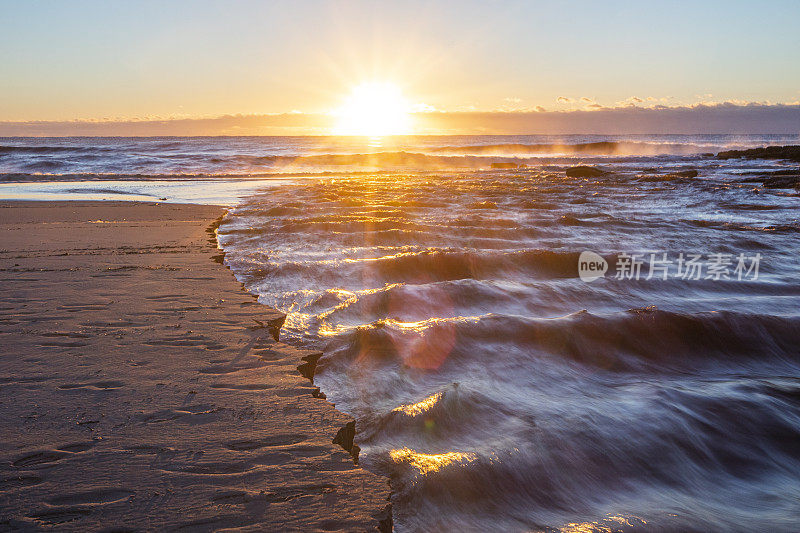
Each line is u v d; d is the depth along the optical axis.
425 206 15.26
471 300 6.22
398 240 10.03
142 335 4.57
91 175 30.88
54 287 6.16
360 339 4.68
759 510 3.01
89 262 7.63
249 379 3.75
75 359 4.00
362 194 18.67
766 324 5.37
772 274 8.01
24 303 5.47
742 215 14.47
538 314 6.02
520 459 3.09
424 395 3.88
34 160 40.66
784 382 4.51
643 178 25.30
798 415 3.99
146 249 8.80
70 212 14.31
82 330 4.66
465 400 3.71
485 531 2.58
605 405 3.88
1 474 2.50
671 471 3.28
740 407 3.98
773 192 19.58
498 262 7.77
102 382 3.61
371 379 4.10
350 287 6.97
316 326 5.32
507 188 21.20
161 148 67.50
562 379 4.33
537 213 13.80
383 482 2.59
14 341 4.35
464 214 13.48
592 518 2.76
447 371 4.30
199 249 8.84
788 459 3.55
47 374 3.71
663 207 15.98
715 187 21.23
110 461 2.65
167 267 7.34
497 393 3.93
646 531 2.68
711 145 88.19
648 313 5.34
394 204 15.54
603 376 4.51
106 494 2.38
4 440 2.82
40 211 14.48
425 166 44.72
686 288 7.20
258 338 4.60
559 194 19.03
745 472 3.39
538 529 2.63
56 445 2.78
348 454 2.81
